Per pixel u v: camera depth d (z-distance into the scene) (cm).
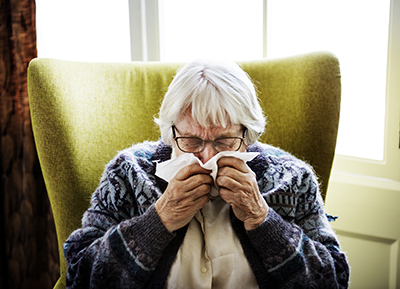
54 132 114
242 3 169
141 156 109
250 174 88
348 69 161
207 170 87
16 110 165
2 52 159
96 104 122
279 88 127
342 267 97
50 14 185
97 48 187
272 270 92
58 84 116
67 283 99
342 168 161
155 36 176
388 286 157
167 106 93
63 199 115
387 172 152
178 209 88
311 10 161
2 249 182
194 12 177
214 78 89
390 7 142
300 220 105
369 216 156
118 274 91
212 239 96
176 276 94
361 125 162
